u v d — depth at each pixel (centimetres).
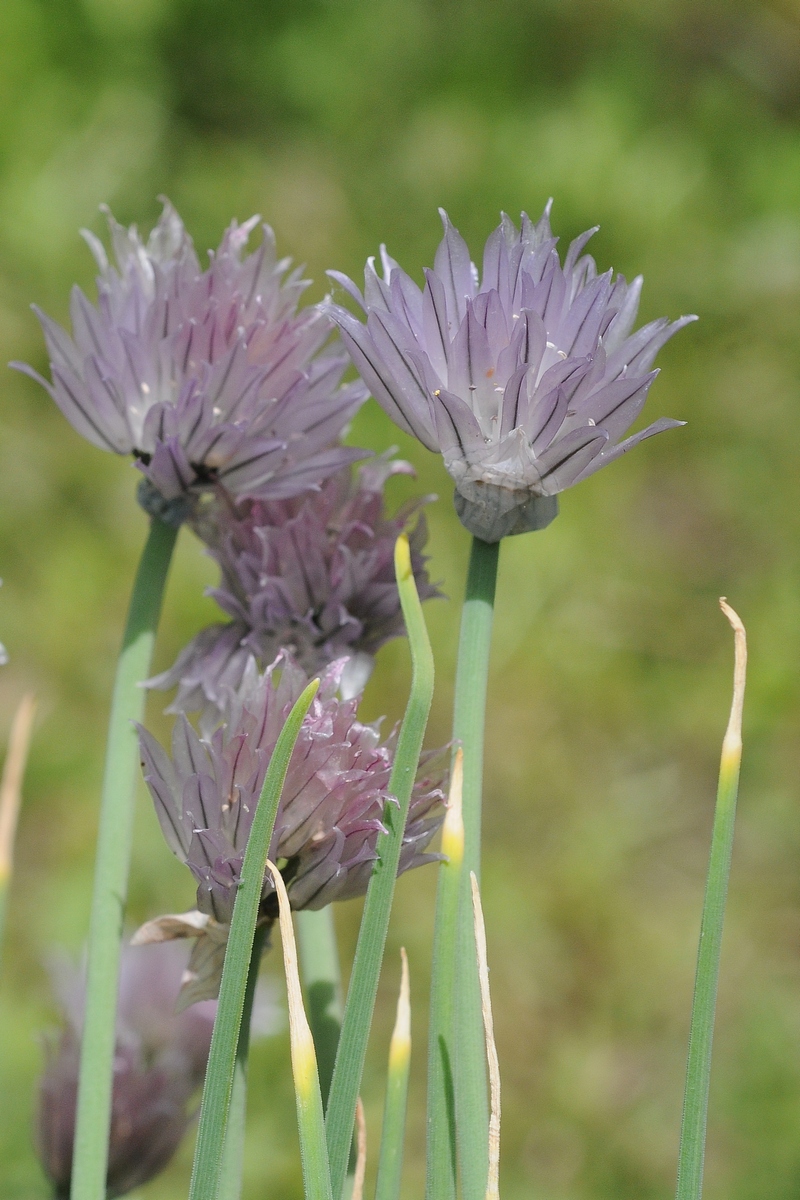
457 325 53
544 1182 113
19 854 125
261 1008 64
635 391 53
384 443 150
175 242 56
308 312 55
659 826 138
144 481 55
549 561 151
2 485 146
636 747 143
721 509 160
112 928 54
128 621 55
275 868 52
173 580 140
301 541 56
